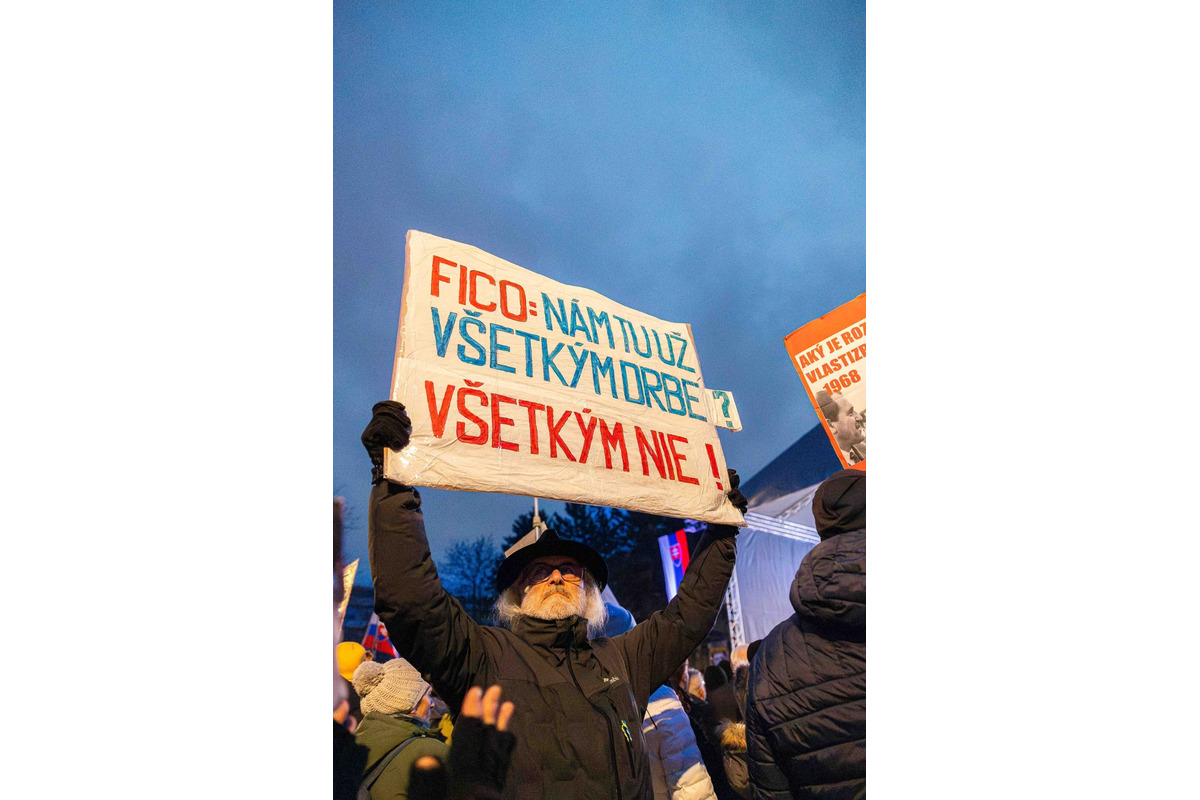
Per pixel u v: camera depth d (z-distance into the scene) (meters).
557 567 2.69
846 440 3.65
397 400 2.42
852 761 3.23
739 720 3.26
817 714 3.26
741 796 3.20
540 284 2.80
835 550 3.43
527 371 2.66
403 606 2.37
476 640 2.54
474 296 2.64
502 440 2.54
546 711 2.51
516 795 2.44
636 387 2.87
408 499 2.42
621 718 2.56
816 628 3.36
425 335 2.51
